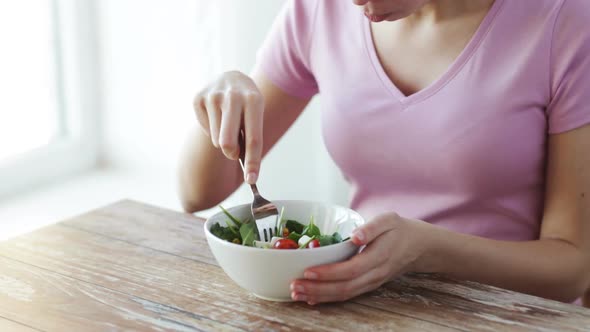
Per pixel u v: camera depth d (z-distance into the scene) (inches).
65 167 112.6
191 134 50.3
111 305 32.0
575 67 40.8
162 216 43.2
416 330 30.0
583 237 40.6
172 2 105.2
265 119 52.4
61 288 33.6
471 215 45.4
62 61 111.3
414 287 34.2
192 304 32.1
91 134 116.4
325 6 48.8
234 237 34.6
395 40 45.9
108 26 111.4
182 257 37.3
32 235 39.9
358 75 46.7
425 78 45.1
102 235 40.1
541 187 44.8
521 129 42.3
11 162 103.3
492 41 42.6
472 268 37.4
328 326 30.3
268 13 81.8
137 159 116.6
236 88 39.0
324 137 49.5
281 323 30.5
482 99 42.6
